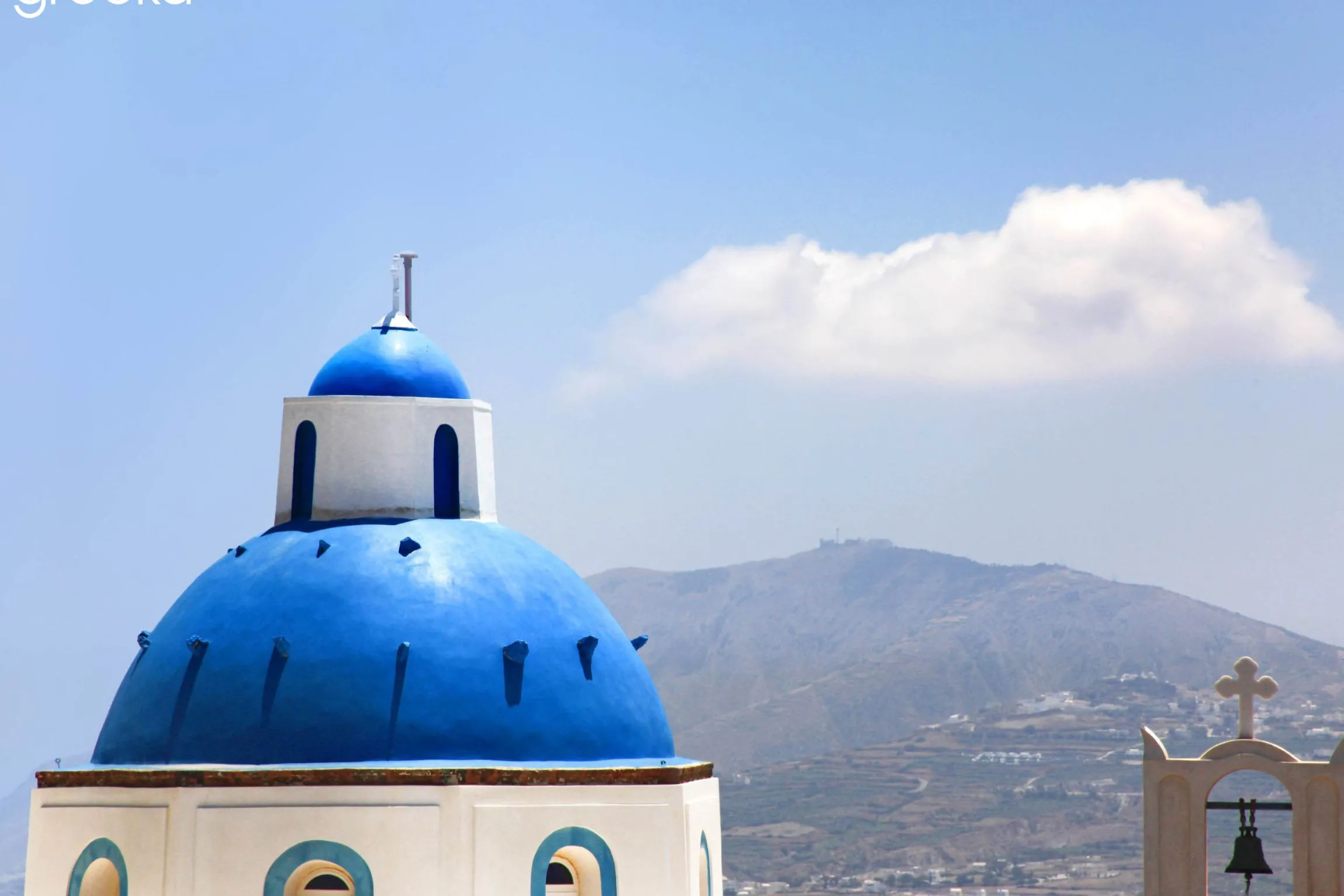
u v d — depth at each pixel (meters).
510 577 28.33
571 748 27.06
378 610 27.14
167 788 25.80
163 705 27.17
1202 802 22.72
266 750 26.22
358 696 26.44
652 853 26.52
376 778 25.59
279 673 26.69
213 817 25.56
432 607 27.33
